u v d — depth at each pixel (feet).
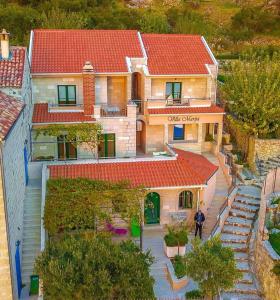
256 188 115.44
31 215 90.33
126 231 97.09
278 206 95.04
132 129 115.03
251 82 127.03
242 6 296.10
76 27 192.65
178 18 252.01
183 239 90.53
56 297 57.62
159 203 103.96
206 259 67.21
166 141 123.34
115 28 220.84
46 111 114.32
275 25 255.70
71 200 85.10
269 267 81.76
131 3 293.64
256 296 84.07
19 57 98.99
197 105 125.39
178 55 131.03
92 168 102.47
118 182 91.40
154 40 136.15
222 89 139.23
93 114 112.57
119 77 123.03
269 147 122.83
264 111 119.03
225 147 132.46
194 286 83.61
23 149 91.40
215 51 215.92
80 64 119.44
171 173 103.96
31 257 83.30
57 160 106.22
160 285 83.61
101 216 86.38
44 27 190.70
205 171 108.68
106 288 57.00
